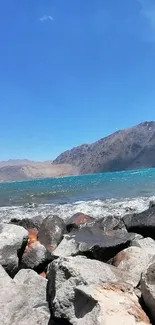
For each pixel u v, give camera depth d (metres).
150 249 9.97
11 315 6.86
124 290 7.05
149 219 14.70
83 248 11.34
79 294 6.84
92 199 29.69
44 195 38.00
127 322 6.11
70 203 27.23
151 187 37.78
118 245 11.55
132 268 8.82
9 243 10.61
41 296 7.69
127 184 46.94
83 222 16.02
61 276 7.66
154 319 6.58
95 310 6.32
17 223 16.58
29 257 10.93
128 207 21.78
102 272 7.90
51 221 14.43
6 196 40.31
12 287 7.57
